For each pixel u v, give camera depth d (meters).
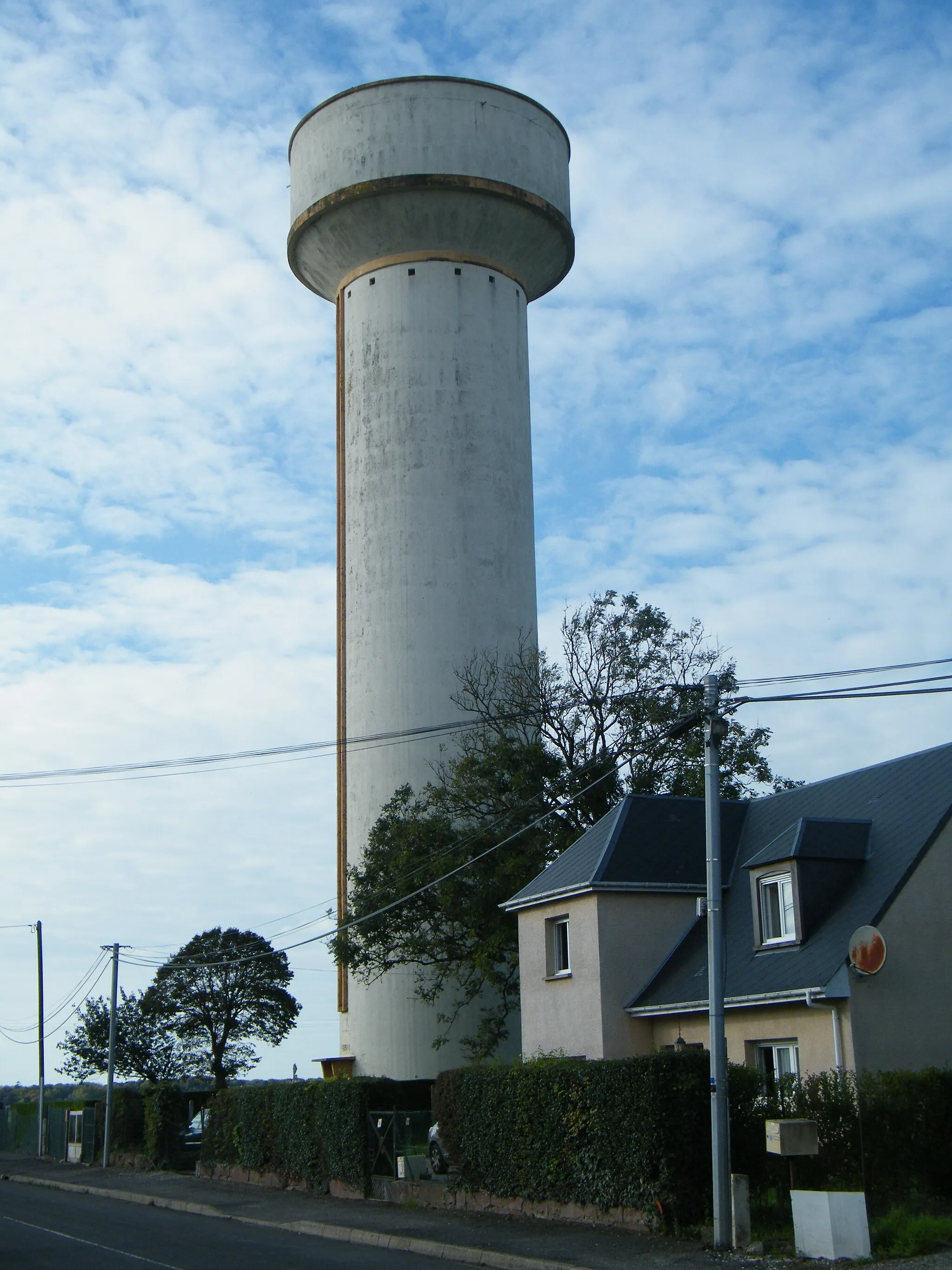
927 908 23.64
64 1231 24.59
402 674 47.81
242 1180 35.03
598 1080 21.56
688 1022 26.69
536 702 41.94
